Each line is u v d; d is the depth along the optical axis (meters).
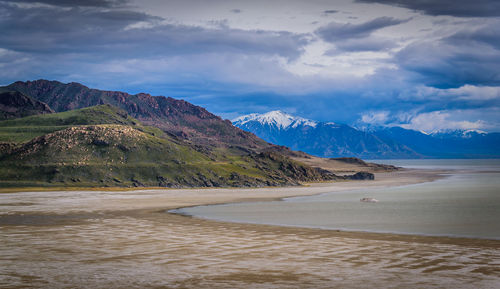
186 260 35.94
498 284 28.80
